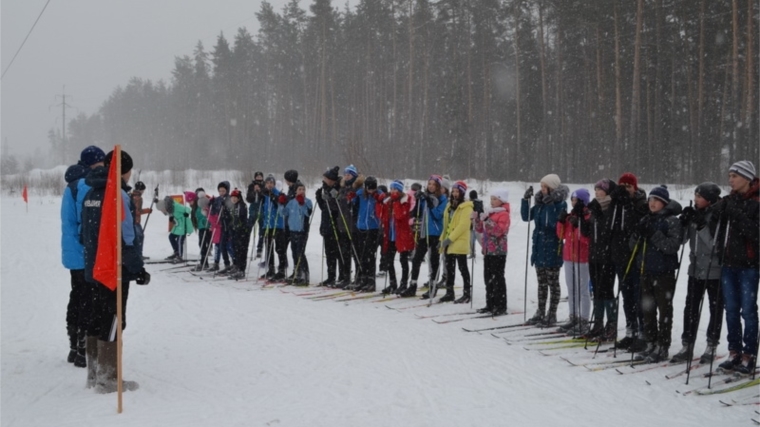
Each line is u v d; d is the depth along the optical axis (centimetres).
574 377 548
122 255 513
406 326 745
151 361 607
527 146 3581
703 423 439
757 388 510
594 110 3384
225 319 798
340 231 1016
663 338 593
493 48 3747
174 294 985
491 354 622
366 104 4288
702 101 2886
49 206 3012
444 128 3719
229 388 520
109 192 490
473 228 841
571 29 3244
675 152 3272
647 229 596
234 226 1141
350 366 582
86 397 496
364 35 4203
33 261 1329
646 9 2989
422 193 912
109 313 507
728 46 2834
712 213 545
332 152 4088
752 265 526
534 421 441
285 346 658
